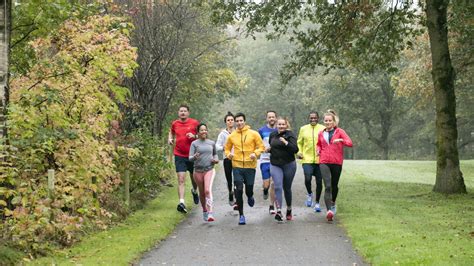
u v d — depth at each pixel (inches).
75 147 353.1
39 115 335.0
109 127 462.6
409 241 308.0
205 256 295.6
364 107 1913.1
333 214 399.2
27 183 294.2
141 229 369.1
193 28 800.3
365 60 709.3
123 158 454.9
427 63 1098.1
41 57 395.5
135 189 519.2
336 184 416.8
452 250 282.4
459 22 588.1
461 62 869.2
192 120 468.8
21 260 261.3
